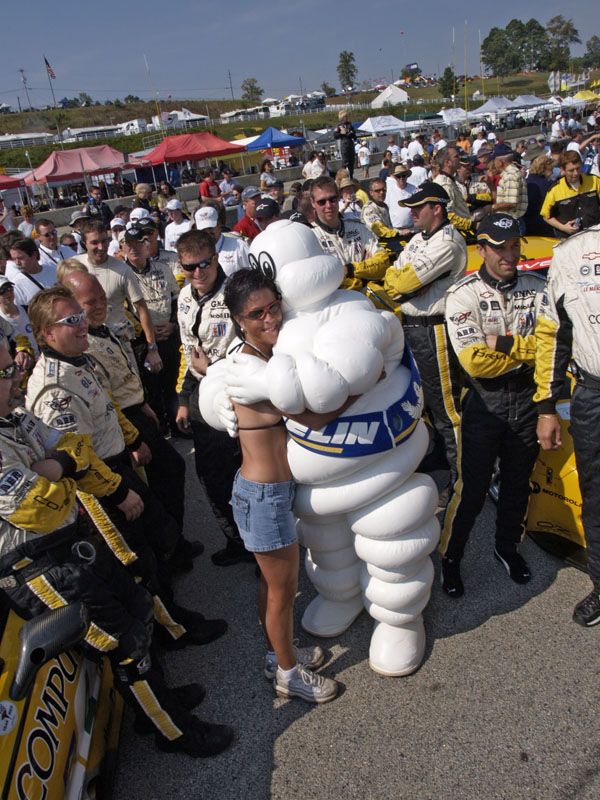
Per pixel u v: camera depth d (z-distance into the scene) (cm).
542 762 229
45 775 181
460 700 259
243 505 239
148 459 337
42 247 646
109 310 491
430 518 258
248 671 291
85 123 9294
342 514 260
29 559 203
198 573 370
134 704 238
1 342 208
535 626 293
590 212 677
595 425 262
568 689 257
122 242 553
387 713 258
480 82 11550
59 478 213
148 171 3008
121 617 221
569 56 13100
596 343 254
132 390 358
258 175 2812
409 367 246
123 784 243
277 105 8125
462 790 223
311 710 265
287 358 207
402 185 870
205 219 471
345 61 12438
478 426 297
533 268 482
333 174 1532
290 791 231
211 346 356
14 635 193
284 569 244
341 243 432
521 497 312
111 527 260
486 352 282
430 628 301
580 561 323
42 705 190
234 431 235
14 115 9294
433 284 357
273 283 222
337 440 226
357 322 214
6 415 209
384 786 228
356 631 304
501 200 732
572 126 2683
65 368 261
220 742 249
